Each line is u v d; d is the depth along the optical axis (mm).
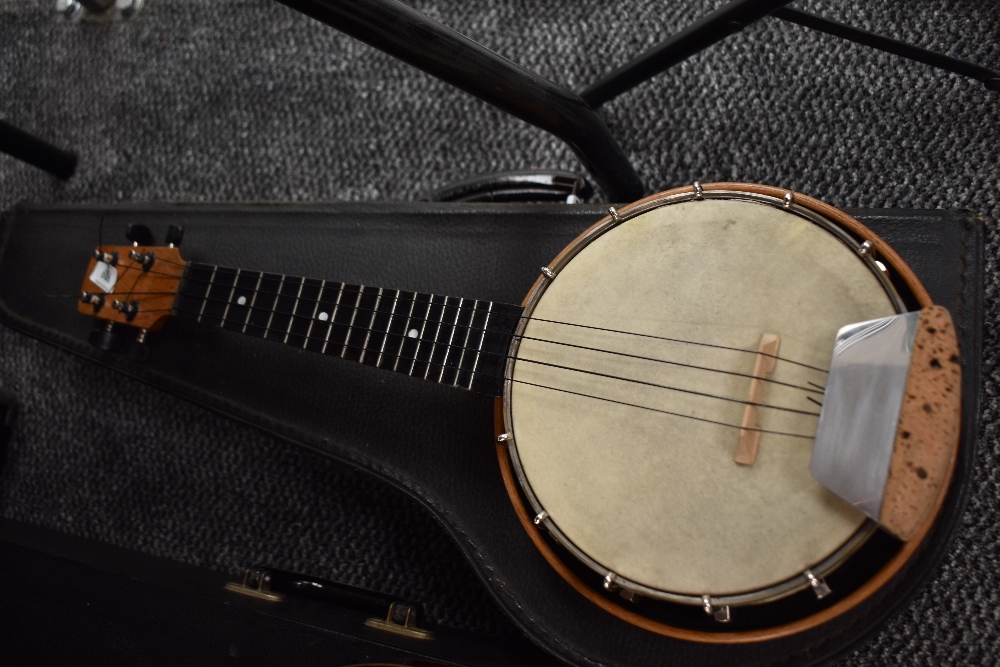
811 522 640
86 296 815
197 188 976
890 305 646
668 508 660
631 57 898
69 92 1024
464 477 758
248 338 820
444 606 841
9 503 950
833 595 650
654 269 685
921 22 837
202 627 751
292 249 821
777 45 860
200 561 898
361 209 810
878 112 836
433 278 788
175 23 1007
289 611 760
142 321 814
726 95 866
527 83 713
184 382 827
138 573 787
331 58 963
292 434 797
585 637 717
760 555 645
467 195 857
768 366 652
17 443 958
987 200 807
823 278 659
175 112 992
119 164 998
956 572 771
